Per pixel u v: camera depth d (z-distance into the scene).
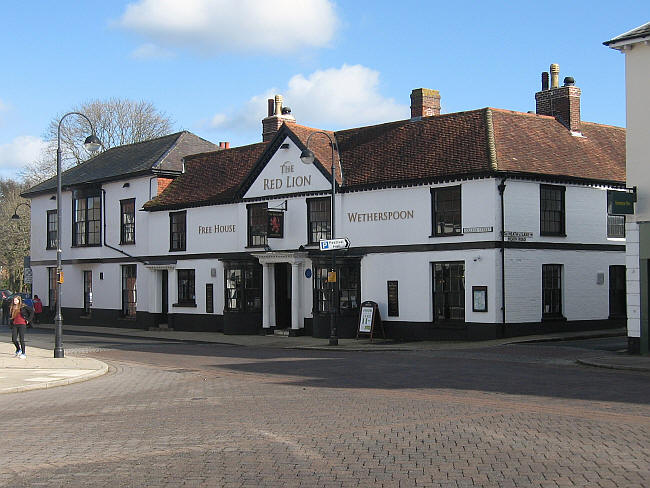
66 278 43.81
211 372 18.98
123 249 39.66
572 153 29.27
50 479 8.23
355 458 8.90
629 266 20.50
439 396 13.70
